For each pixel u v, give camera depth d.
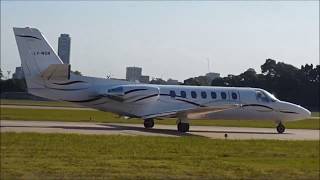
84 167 17.33
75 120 54.12
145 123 45.31
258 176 16.64
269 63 138.12
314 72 135.25
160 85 44.50
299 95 131.88
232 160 21.33
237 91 46.19
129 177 15.55
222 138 35.78
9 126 39.34
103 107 43.09
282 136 41.41
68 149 23.08
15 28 40.91
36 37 41.34
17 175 15.20
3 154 20.47
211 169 18.03
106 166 17.78
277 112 46.91
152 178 15.55
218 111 43.19
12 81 161.75
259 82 134.25
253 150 26.16
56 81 41.53
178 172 16.94
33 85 41.31
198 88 45.00
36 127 39.16
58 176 15.24
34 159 19.12
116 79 43.56
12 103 115.19
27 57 41.19
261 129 51.59
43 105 110.81
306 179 16.36
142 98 42.66
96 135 31.86
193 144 28.48
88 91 42.28
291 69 137.38
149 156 21.48
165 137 33.31
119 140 28.83
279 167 19.27
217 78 143.25
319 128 57.00
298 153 25.31
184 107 44.09
